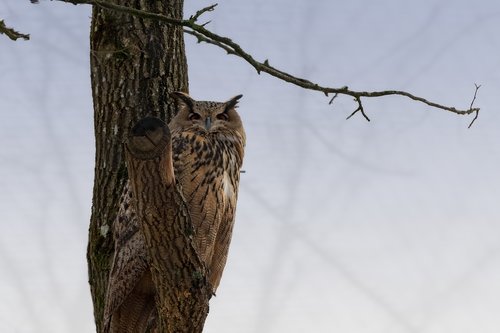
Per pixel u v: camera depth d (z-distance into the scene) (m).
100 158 10.90
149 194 7.66
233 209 10.98
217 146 10.91
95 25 11.06
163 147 7.37
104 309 10.26
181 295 8.36
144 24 11.07
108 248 10.59
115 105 10.94
